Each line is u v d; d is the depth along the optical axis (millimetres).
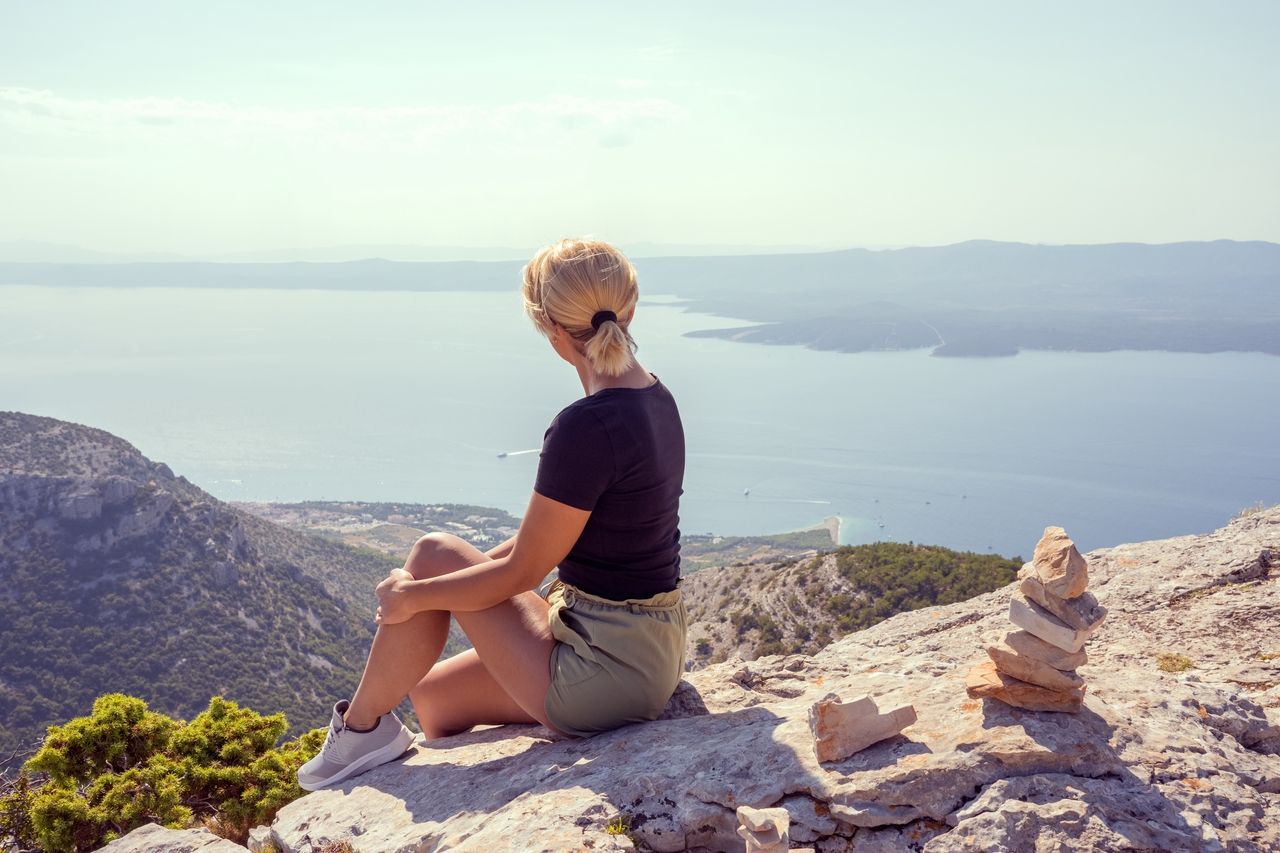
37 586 104062
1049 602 2973
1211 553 6621
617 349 3232
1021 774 2791
